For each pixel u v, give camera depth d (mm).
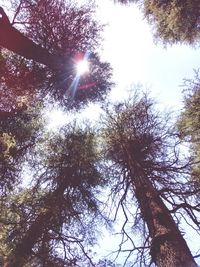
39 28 10188
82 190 11164
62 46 10492
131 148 11805
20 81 10109
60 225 10266
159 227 8773
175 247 8086
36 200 9695
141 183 10453
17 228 8727
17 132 9883
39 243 9680
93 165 11383
